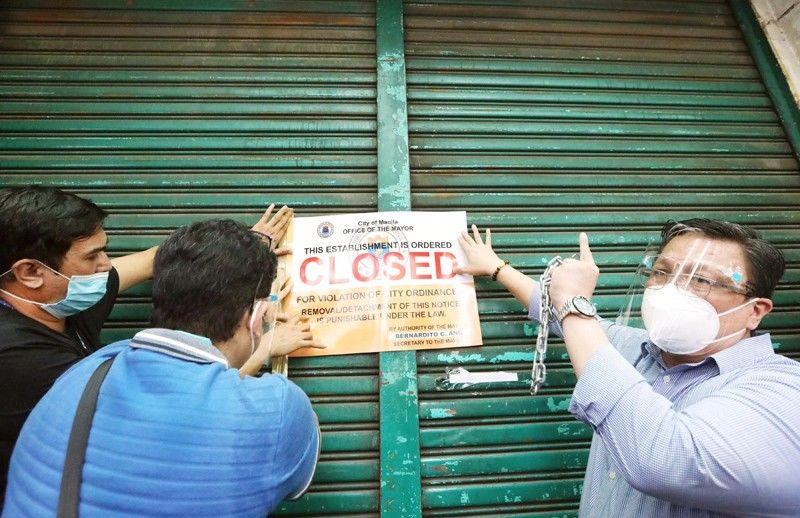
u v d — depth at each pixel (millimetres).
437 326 1614
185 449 846
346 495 1495
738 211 1899
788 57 2111
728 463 849
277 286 1580
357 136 1834
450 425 1574
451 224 1724
